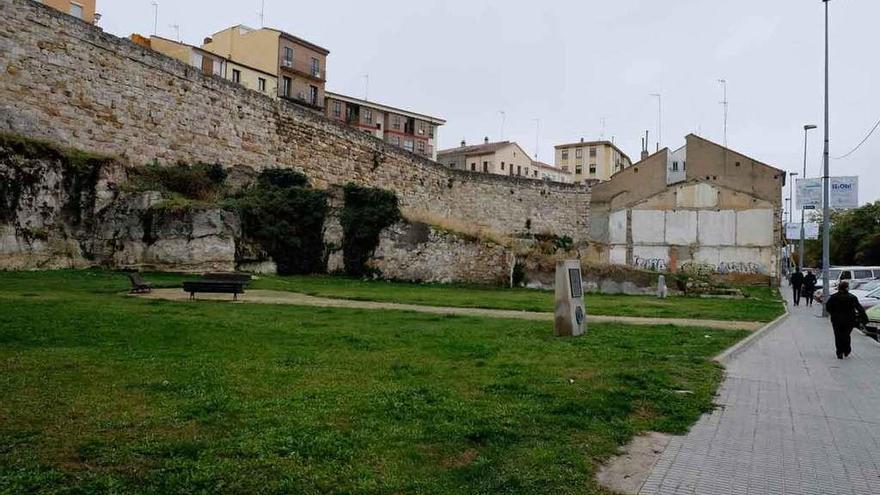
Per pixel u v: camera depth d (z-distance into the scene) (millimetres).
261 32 70125
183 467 5480
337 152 41719
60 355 9914
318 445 6152
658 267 52875
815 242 106500
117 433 6289
